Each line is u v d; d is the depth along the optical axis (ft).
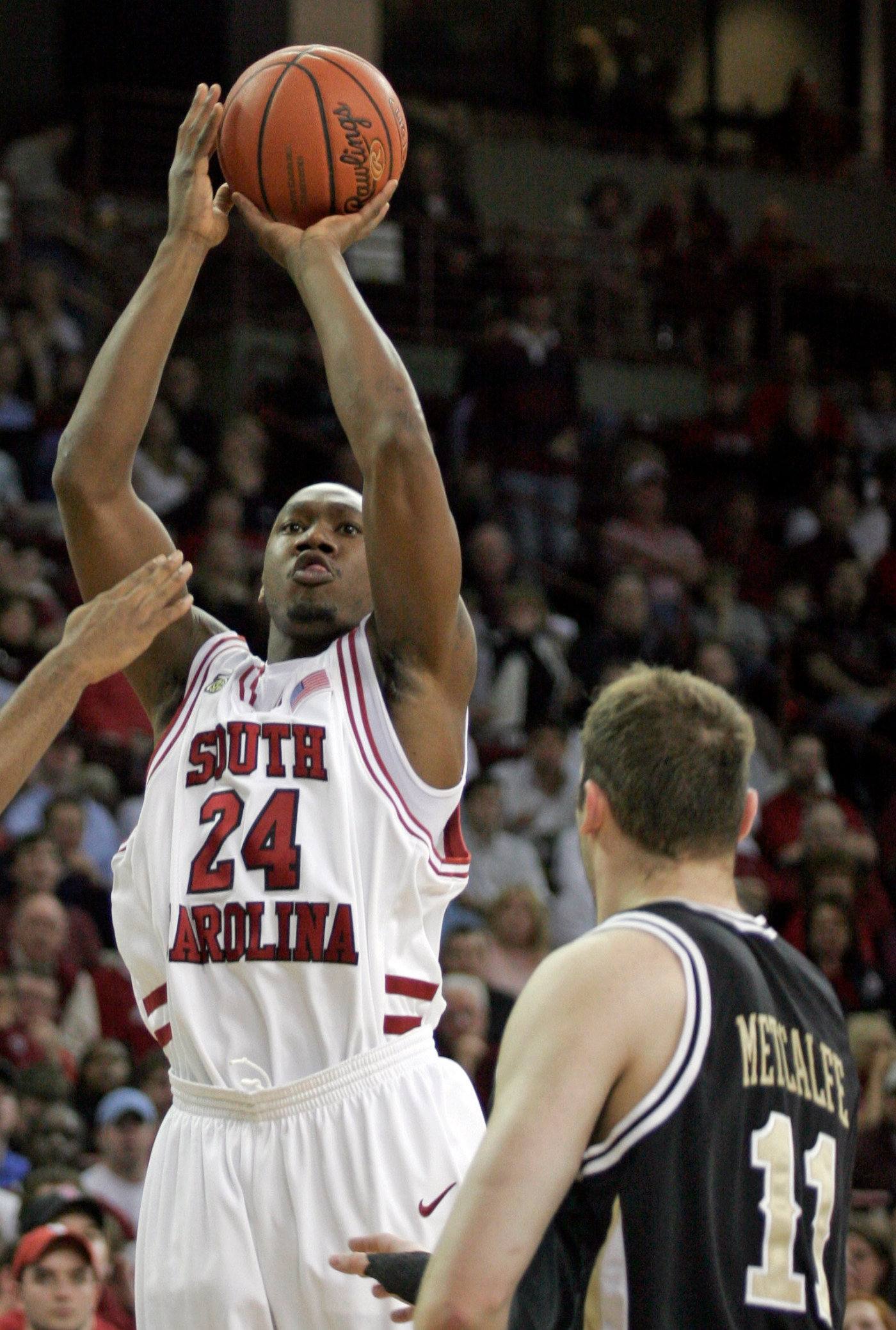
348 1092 32.58
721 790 27.45
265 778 33.40
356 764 33.58
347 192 36.11
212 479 128.98
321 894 32.60
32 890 84.58
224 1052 32.71
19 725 31.96
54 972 82.33
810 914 94.22
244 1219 32.12
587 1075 24.49
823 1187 26.20
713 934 26.35
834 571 149.07
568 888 100.58
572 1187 25.36
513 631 118.83
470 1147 33.71
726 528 150.92
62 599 118.73
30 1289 55.21
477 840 99.91
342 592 36.01
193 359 161.89
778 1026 26.25
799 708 131.64
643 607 124.88
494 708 116.47
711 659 122.72
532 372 144.15
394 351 34.19
